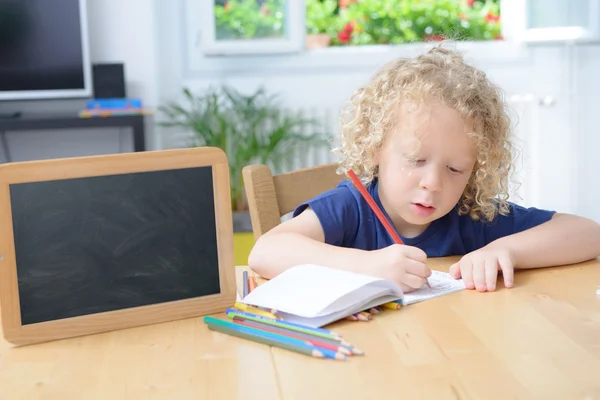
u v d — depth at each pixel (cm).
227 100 337
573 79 356
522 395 67
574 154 360
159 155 90
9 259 82
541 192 362
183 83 337
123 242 88
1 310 82
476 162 117
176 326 87
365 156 122
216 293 92
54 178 85
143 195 89
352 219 126
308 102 344
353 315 88
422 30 446
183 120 334
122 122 299
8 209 82
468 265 104
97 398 69
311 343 78
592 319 87
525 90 356
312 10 450
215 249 93
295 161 340
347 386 70
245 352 78
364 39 445
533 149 352
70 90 312
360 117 123
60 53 310
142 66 327
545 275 108
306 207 126
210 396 68
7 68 308
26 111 327
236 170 316
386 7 448
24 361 78
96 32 323
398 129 111
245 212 313
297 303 87
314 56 343
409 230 126
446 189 110
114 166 88
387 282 90
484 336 82
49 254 84
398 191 112
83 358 78
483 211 126
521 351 77
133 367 75
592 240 115
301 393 68
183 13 333
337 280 91
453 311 91
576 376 71
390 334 83
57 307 84
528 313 90
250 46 330
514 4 347
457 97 109
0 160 327
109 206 87
